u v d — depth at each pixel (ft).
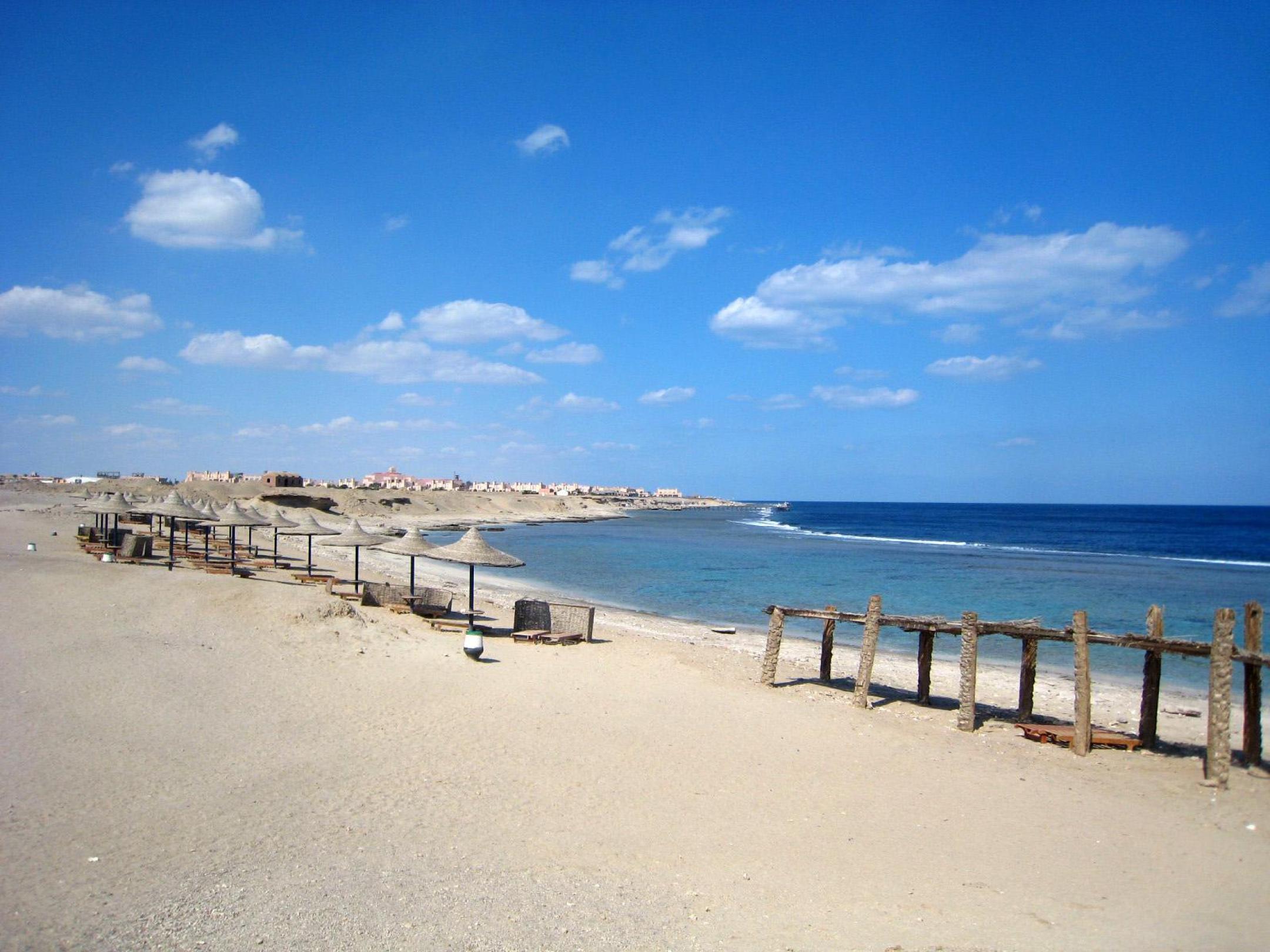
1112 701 61.82
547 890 25.72
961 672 51.39
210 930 21.85
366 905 23.84
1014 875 29.63
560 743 41.34
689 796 35.50
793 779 38.91
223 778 33.19
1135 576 157.89
